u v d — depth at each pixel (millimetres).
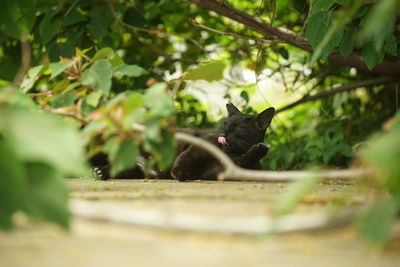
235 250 1965
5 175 1945
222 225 2172
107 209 2461
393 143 1946
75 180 5219
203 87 8055
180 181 5203
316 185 4570
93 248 1970
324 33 4078
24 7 5168
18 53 6477
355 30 4477
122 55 8000
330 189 4098
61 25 6109
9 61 6492
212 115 7996
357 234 2197
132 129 2793
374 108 8227
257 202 3029
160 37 8414
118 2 6305
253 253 1920
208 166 5438
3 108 2145
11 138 1997
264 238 2018
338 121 7664
